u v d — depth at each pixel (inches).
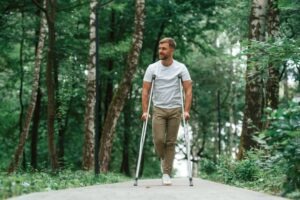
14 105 1142.3
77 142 1214.9
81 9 900.6
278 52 350.3
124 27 1091.9
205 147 1818.4
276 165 275.1
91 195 206.4
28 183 266.8
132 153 1360.7
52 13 554.6
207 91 1624.0
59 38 944.9
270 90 599.8
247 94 554.3
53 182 323.3
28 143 1251.8
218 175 456.8
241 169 405.7
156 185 300.4
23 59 1035.9
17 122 1141.7
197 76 1584.6
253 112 550.3
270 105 599.2
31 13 872.3
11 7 798.5
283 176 281.1
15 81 1061.1
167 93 311.1
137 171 299.7
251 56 369.4
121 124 1274.6
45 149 1256.2
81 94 1003.9
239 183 378.3
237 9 943.7
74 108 1136.2
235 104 1558.8
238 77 1544.0
